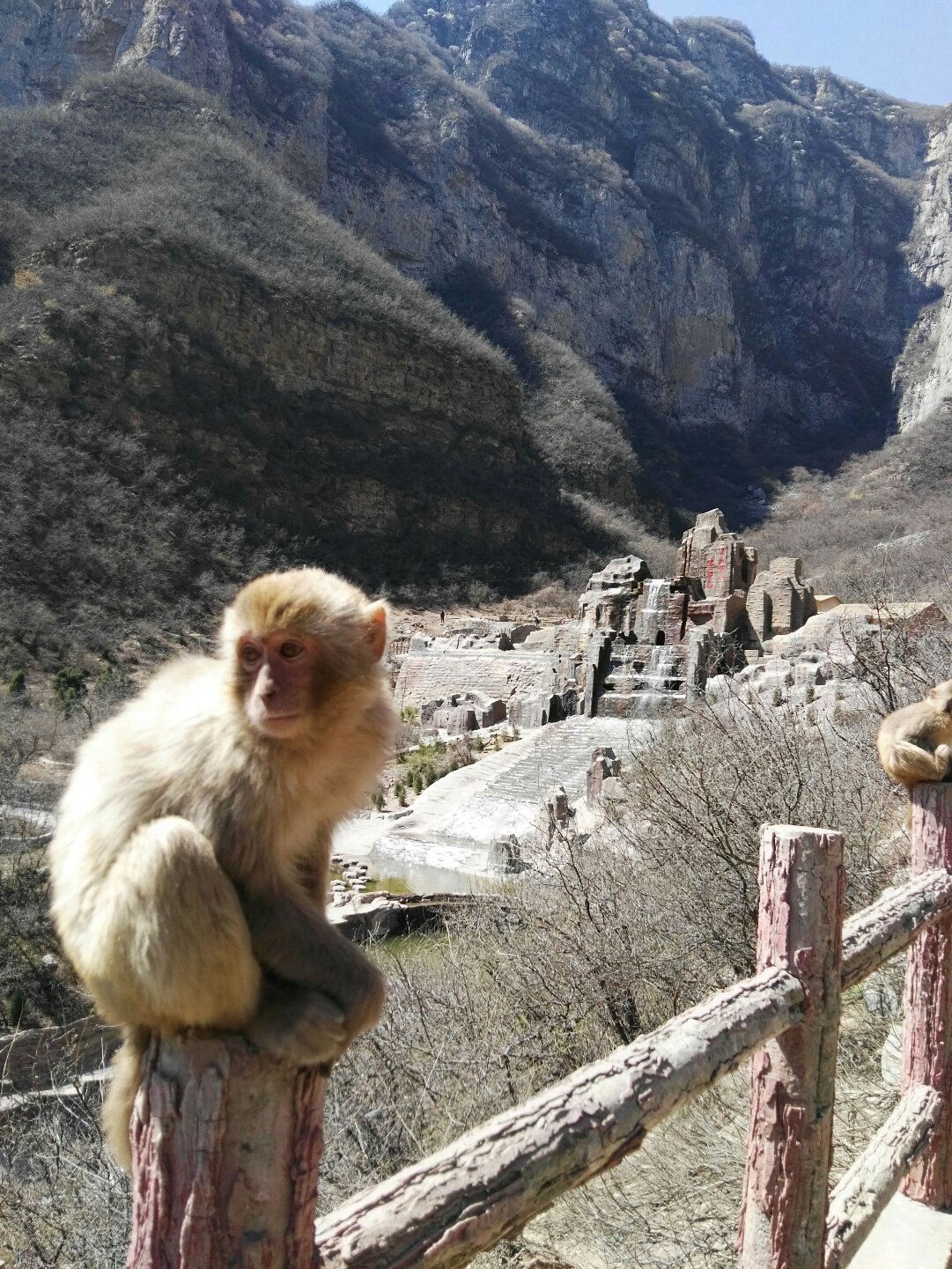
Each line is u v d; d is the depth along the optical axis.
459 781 40.72
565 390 150.00
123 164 115.94
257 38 168.38
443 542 107.62
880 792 11.64
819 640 41.50
